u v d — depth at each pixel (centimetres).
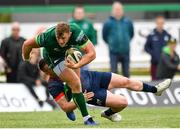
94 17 6178
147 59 5531
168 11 6369
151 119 2903
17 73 4122
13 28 4238
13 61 4250
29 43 2494
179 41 5500
